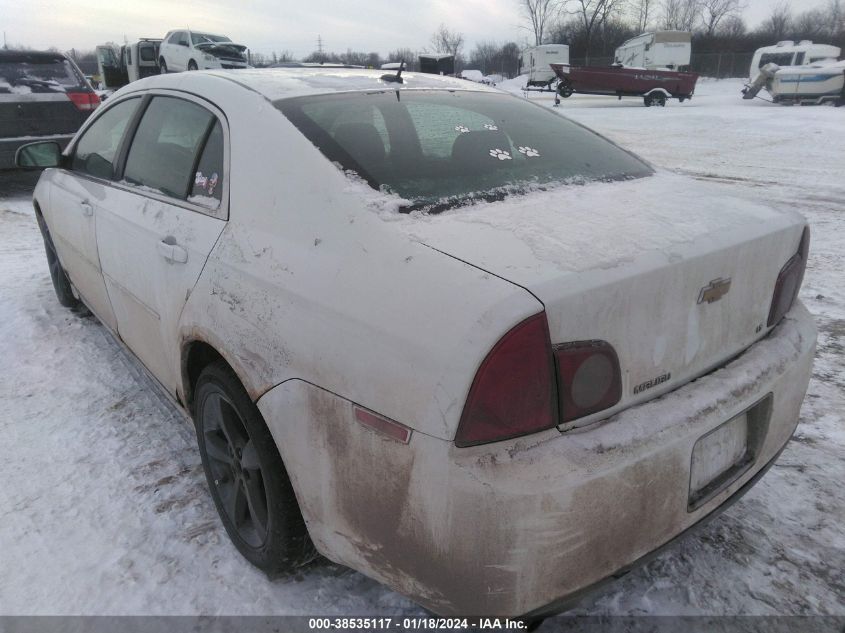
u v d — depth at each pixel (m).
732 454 1.84
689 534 1.72
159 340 2.55
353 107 2.26
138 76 25.25
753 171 10.28
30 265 5.54
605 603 2.00
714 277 1.69
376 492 1.54
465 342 1.36
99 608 2.00
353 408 1.54
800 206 7.71
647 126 17.48
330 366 1.59
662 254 1.58
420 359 1.41
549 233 1.64
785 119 18.36
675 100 28.83
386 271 1.57
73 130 8.59
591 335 1.46
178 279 2.24
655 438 1.52
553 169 2.23
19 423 3.04
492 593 1.44
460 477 1.37
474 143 2.25
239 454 2.12
